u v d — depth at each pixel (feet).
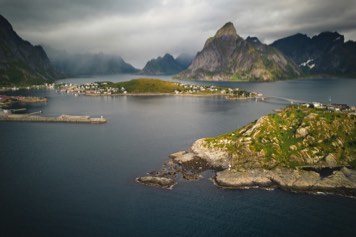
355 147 478.59
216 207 355.56
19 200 368.27
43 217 330.75
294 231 309.42
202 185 412.98
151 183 417.69
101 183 419.95
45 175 447.83
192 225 319.68
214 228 314.96
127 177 441.27
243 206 357.61
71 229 309.63
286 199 372.17
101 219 328.70
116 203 363.35
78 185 412.98
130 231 308.60
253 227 316.40
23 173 455.63
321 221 325.62
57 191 394.11
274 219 330.34
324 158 464.65
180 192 392.68
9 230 306.14
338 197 373.61
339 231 308.81
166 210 349.00
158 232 307.78
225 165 476.54
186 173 451.94
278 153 476.13
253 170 442.50
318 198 372.58
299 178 412.16
